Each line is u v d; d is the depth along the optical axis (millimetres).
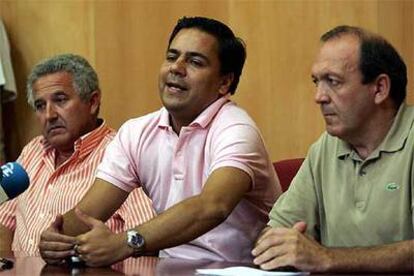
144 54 4754
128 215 3443
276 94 4570
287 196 2906
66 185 3652
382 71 2658
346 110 2668
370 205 2693
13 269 2570
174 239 2738
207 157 3080
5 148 4812
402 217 2652
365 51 2652
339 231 2762
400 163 2672
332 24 4492
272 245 2447
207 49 3105
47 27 4855
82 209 3121
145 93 4754
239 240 3105
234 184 2906
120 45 4777
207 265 2645
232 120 3064
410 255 2414
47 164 3760
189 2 4699
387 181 2678
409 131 2686
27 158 3824
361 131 2699
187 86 3084
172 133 3146
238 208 3098
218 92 3154
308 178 2879
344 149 2777
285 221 2863
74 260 2684
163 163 3146
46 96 3758
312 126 4527
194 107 3100
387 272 2420
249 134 3029
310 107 4523
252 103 4602
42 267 2633
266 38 4582
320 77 2699
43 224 3631
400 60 2701
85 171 3660
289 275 2305
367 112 2674
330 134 2732
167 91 3107
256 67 4594
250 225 3123
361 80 2656
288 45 4555
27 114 4828
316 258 2406
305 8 4527
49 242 2713
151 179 3189
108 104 4785
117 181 3182
